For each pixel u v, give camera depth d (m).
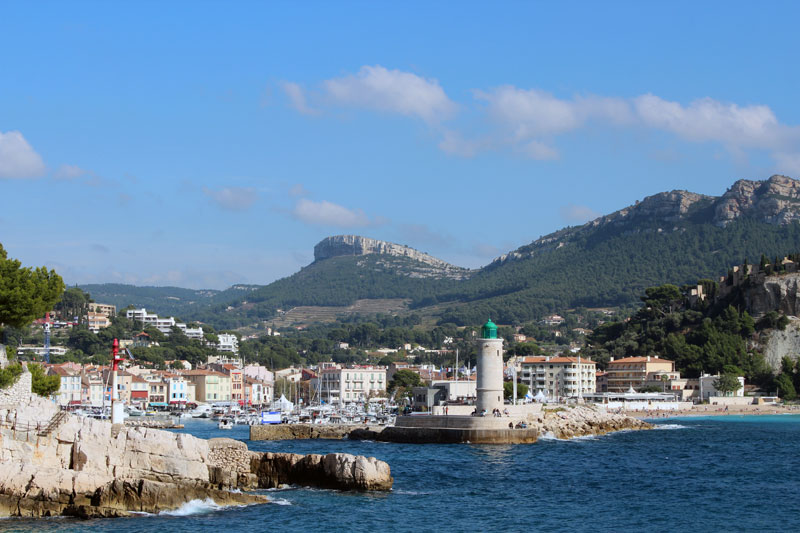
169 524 84.44
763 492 114.31
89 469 88.19
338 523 88.88
